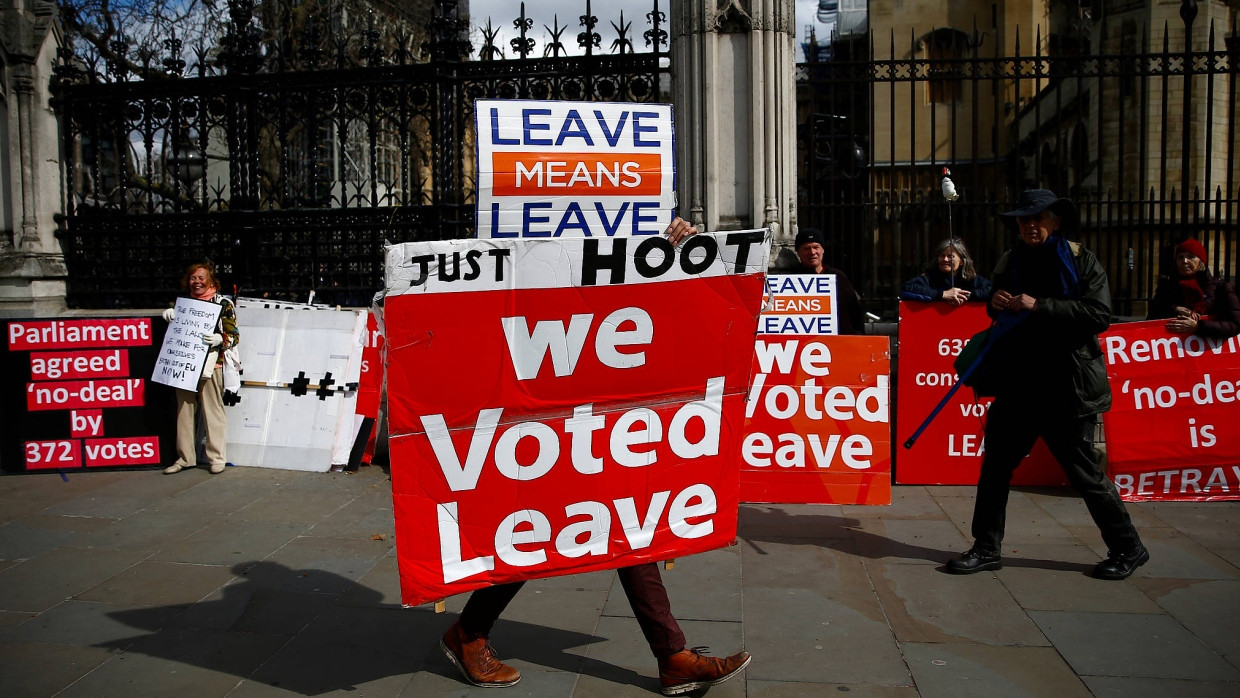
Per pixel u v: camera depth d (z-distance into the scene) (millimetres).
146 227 7438
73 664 3496
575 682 3320
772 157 6258
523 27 6680
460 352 3020
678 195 6453
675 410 3268
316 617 3941
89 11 12195
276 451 6496
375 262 7086
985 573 4344
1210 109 6312
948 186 5668
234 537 5004
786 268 6215
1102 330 4164
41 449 6422
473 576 3080
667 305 3213
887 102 17609
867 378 5391
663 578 4324
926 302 5781
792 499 5445
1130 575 4273
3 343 6426
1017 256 4410
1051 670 3357
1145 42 6383
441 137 6867
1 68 7398
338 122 7035
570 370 3143
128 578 4391
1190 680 3270
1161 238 6441
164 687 3312
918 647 3564
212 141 12750
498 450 3090
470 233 6910
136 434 6484
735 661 3164
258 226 7203
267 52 11852
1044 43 18562
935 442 5836
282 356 6574
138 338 6473
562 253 3092
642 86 6543
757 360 5449
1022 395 4273
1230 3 13352
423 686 3314
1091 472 4285
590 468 3186
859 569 4414
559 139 3232
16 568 4531
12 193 7477
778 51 6250
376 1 13695
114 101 7445
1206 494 5477
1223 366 5441
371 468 6457
